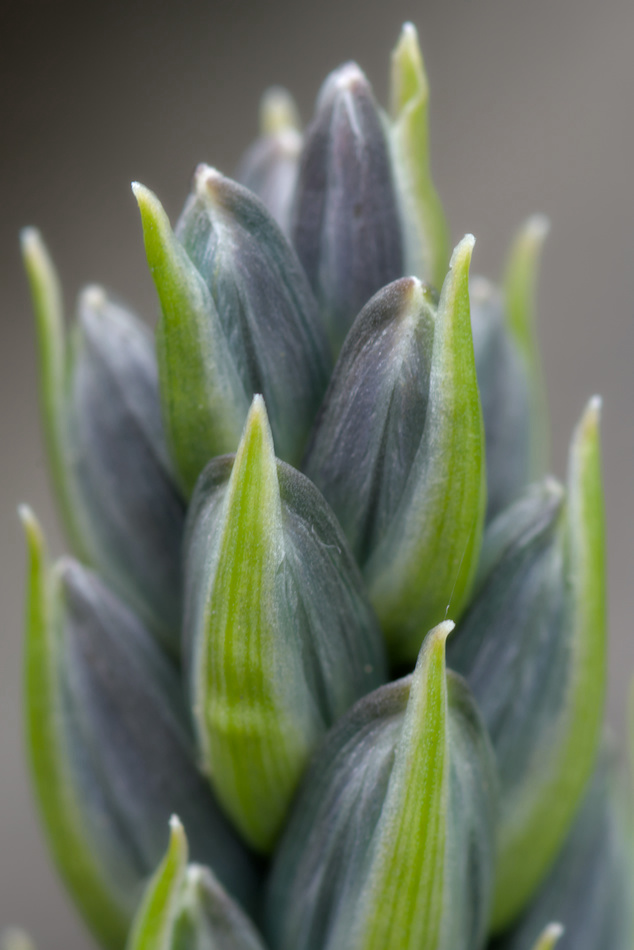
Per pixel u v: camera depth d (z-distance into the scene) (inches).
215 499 3.4
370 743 3.4
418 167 3.6
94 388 3.8
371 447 3.5
